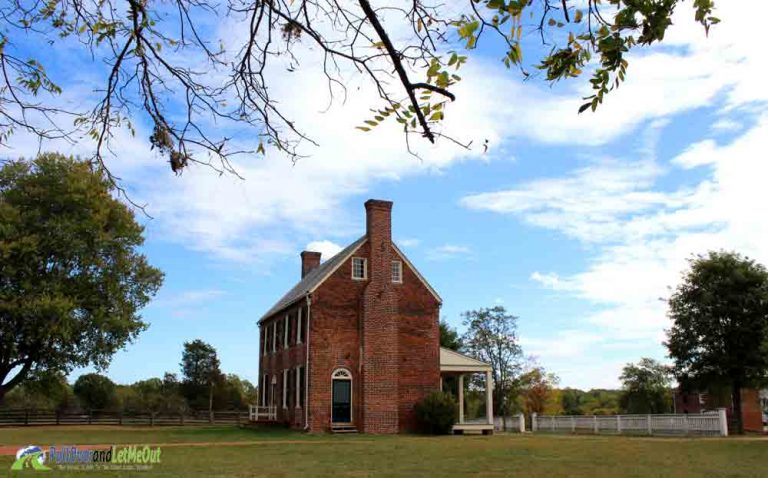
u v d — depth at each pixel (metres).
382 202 33.84
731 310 34.34
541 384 57.38
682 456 18.39
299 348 33.31
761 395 55.75
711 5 3.94
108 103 4.78
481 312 56.03
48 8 4.57
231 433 31.22
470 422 34.81
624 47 3.98
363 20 3.95
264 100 4.60
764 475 14.36
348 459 18.20
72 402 61.84
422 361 33.09
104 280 37.31
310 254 46.12
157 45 4.57
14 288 34.28
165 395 70.94
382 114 3.99
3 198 35.19
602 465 16.39
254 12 4.23
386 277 33.12
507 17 3.65
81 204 35.66
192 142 4.71
